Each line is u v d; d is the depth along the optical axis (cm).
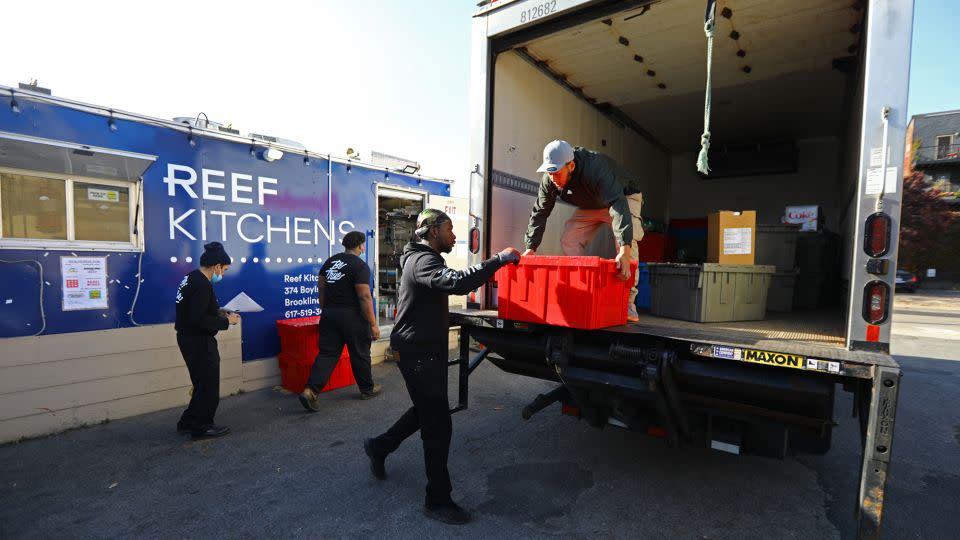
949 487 307
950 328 1067
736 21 345
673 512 267
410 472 312
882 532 254
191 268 455
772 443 251
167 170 438
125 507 269
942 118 2348
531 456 342
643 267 402
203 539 239
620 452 349
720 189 726
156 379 429
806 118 571
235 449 349
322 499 278
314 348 489
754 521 259
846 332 213
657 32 361
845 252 356
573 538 241
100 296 402
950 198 2230
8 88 350
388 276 828
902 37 192
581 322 259
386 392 493
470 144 339
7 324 359
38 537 241
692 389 250
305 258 551
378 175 638
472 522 254
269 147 509
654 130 632
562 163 275
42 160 365
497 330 315
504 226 357
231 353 482
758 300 332
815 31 357
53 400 375
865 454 196
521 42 327
